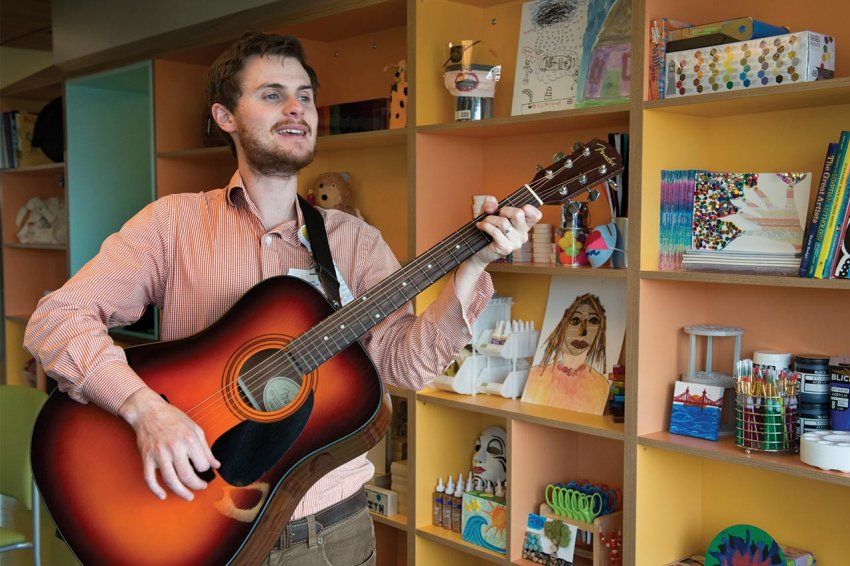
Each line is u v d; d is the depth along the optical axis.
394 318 1.84
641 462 2.29
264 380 1.65
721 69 2.10
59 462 1.59
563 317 2.73
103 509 1.57
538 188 1.74
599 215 2.69
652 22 2.21
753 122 2.31
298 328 1.71
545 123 2.54
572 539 2.53
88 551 1.56
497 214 1.71
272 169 1.75
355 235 1.91
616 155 1.82
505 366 2.94
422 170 2.84
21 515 4.46
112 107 4.57
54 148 4.98
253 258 1.80
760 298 2.34
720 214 2.19
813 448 1.98
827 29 2.16
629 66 2.42
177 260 1.79
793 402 2.12
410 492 2.90
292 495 1.60
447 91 2.89
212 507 1.56
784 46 1.99
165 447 1.44
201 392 1.64
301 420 1.63
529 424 2.65
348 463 1.78
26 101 5.74
